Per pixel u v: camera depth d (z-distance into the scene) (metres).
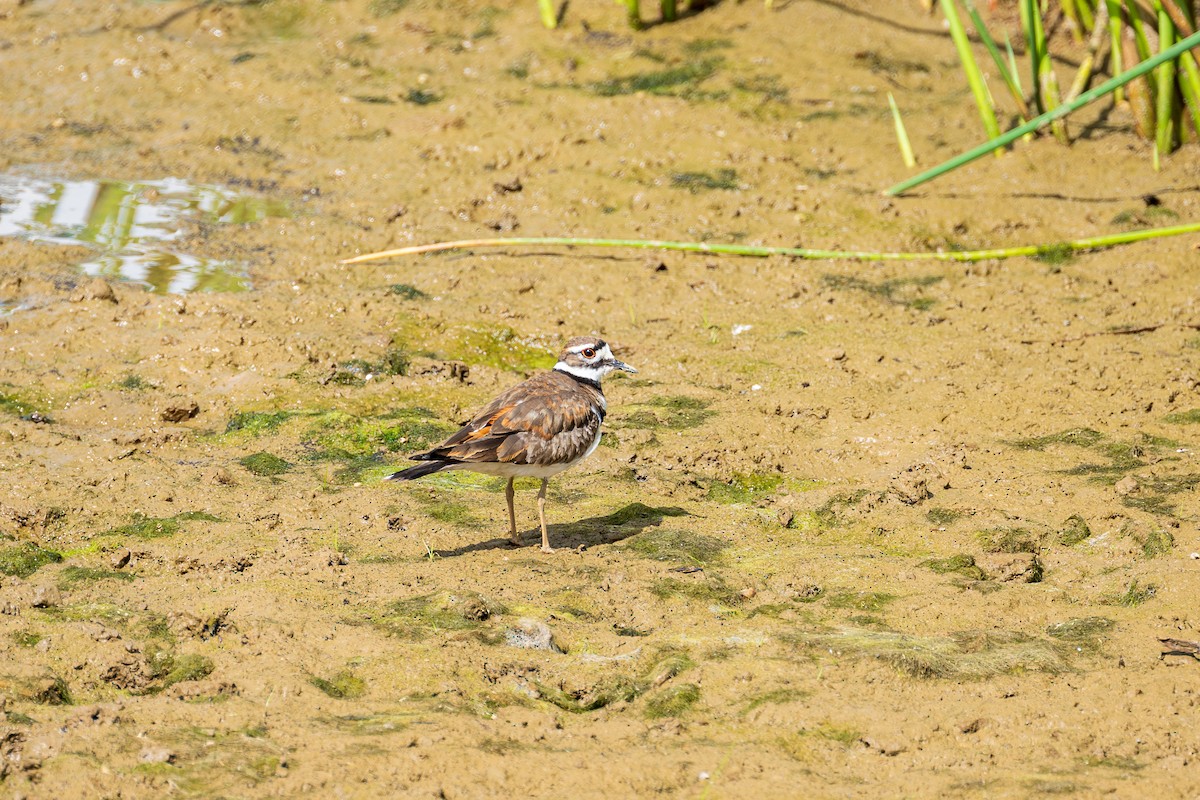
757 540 11.89
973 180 20.20
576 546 11.61
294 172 20.48
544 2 24.36
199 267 17.31
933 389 14.78
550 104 22.20
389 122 21.81
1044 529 11.78
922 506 12.38
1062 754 8.44
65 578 10.61
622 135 21.39
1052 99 20.70
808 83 22.78
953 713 8.88
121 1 26.23
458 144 21.08
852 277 17.86
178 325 15.59
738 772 8.20
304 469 13.02
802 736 8.66
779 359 15.66
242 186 20.05
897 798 7.94
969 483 12.77
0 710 8.52
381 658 9.46
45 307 15.88
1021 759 8.40
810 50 23.77
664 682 9.33
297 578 10.73
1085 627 10.05
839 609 10.50
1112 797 7.87
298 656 9.48
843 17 24.66
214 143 21.34
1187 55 19.50
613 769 8.18
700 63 23.28
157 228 18.47
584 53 23.81
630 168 20.50
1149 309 16.58
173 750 8.21
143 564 11.00
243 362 14.92
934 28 24.48
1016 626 10.18
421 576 10.88
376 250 18.17
